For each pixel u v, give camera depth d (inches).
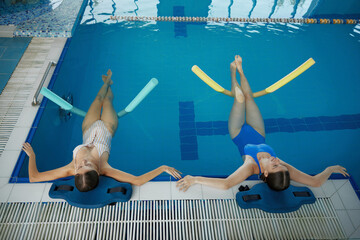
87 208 94.4
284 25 198.4
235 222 94.7
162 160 130.3
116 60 168.1
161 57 171.8
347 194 102.9
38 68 148.0
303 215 96.7
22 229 90.0
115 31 186.7
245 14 205.5
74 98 146.8
